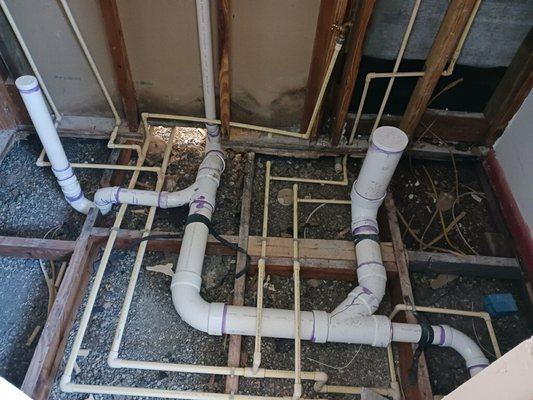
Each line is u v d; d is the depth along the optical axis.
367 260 1.65
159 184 1.93
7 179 1.98
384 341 1.53
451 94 2.00
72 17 1.70
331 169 2.12
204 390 1.50
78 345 1.51
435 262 1.75
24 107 2.01
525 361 0.67
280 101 2.01
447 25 1.58
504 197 1.96
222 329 1.54
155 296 1.71
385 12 1.74
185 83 1.98
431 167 2.14
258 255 1.72
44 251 1.71
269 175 2.02
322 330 1.53
